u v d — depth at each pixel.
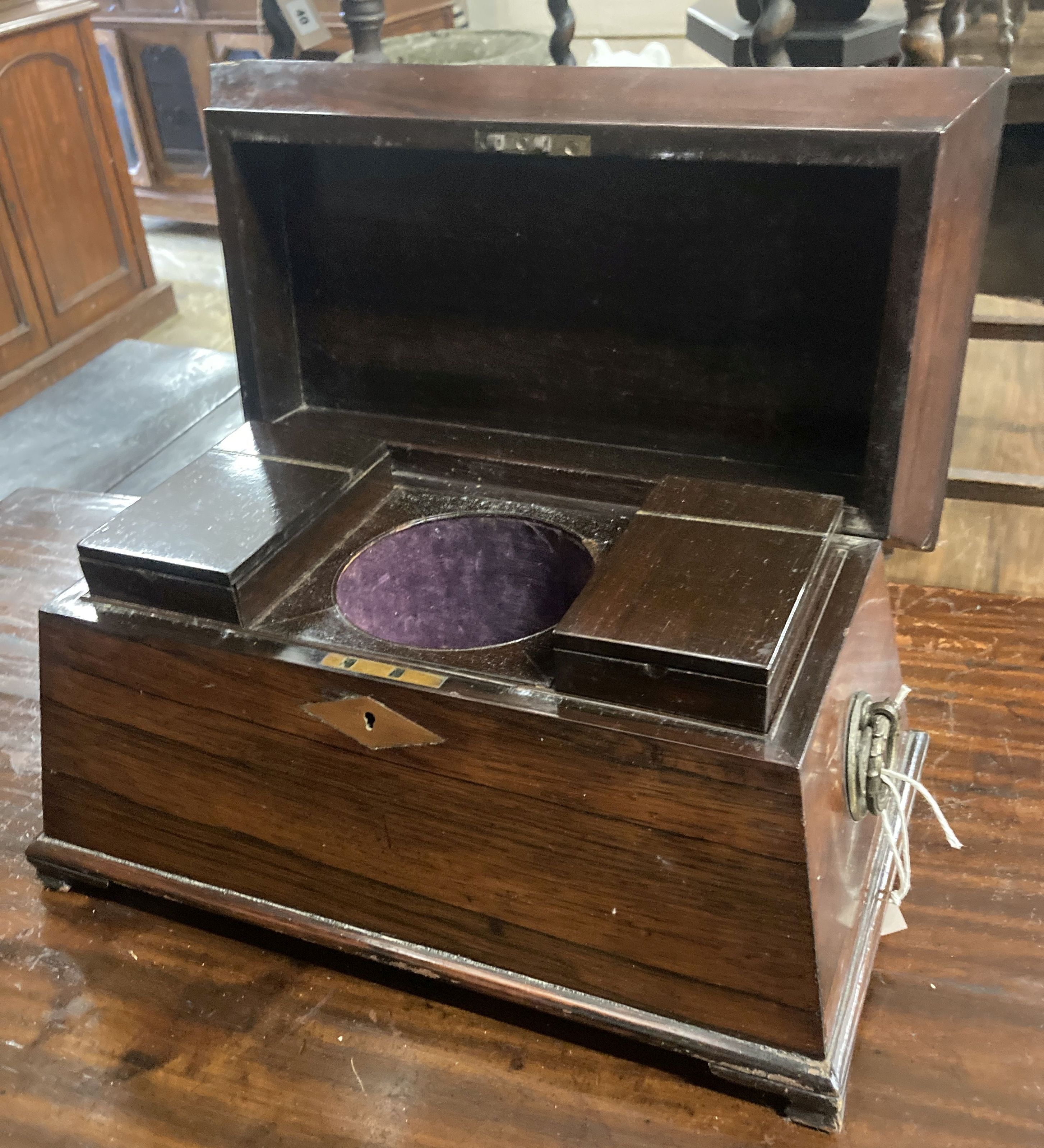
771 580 0.89
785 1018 0.87
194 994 1.05
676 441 1.16
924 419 0.99
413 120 0.99
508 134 0.96
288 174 1.17
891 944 1.06
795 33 1.36
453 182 1.11
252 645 0.95
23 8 2.81
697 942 0.87
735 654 0.80
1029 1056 0.95
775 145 0.88
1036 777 1.23
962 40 1.74
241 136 1.07
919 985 1.02
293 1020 1.03
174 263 3.79
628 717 0.84
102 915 1.14
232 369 2.45
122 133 3.95
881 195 0.95
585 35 2.40
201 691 0.97
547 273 1.12
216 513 1.03
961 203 0.89
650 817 0.84
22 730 1.38
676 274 1.07
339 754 0.94
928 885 1.12
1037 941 1.05
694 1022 0.91
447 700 0.87
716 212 1.02
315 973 1.07
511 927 0.95
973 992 1.01
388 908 1.00
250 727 0.97
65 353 3.05
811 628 0.90
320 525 1.06
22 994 1.06
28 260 2.93
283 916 1.05
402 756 0.91
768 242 1.02
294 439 1.17
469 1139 0.92
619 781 0.84
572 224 1.08
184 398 2.34
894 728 0.97
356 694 0.91
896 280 0.89
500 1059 0.98
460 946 0.98
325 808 0.97
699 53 2.29
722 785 0.81
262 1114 0.95
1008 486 1.68
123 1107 0.96
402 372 1.25
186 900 1.09
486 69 1.04
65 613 1.02
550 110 0.96
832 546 1.01
